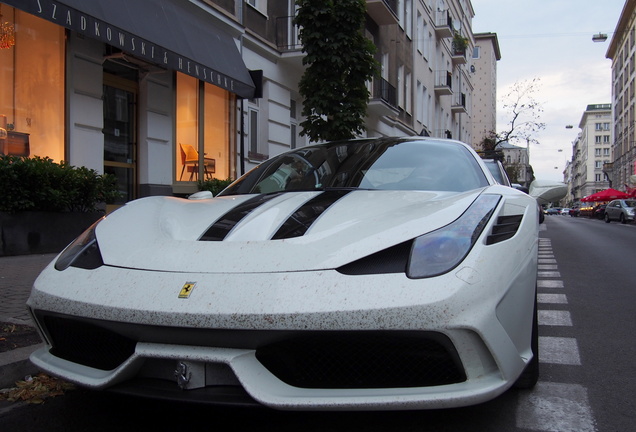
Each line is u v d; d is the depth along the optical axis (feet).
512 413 7.73
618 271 24.13
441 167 10.07
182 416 7.66
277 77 43.88
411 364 5.96
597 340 12.05
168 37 28.78
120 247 7.43
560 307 15.83
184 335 6.07
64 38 25.18
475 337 5.85
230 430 7.16
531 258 7.54
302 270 6.20
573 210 210.18
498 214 7.35
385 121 70.69
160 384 6.35
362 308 5.73
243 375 5.81
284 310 5.81
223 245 6.95
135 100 31.19
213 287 6.19
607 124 360.28
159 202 9.53
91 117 26.78
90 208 24.76
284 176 10.94
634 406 8.07
